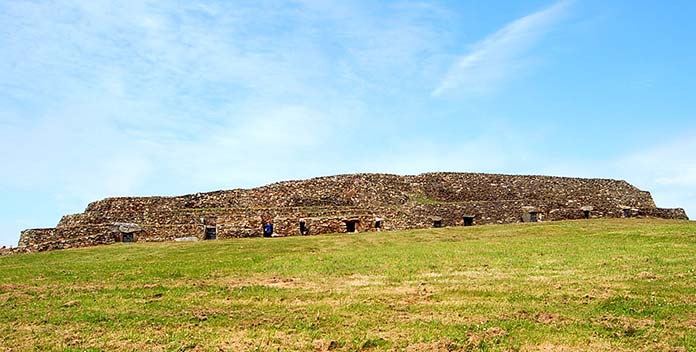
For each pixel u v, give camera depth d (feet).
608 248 99.86
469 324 56.49
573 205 186.60
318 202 184.65
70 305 67.05
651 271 76.64
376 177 195.93
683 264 80.23
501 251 101.40
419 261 93.20
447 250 105.29
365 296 69.05
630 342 50.90
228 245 125.08
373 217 164.86
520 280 74.90
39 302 69.00
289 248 116.78
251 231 158.10
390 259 96.27
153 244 134.51
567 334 53.11
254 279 82.02
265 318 60.39
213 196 183.32
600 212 181.47
